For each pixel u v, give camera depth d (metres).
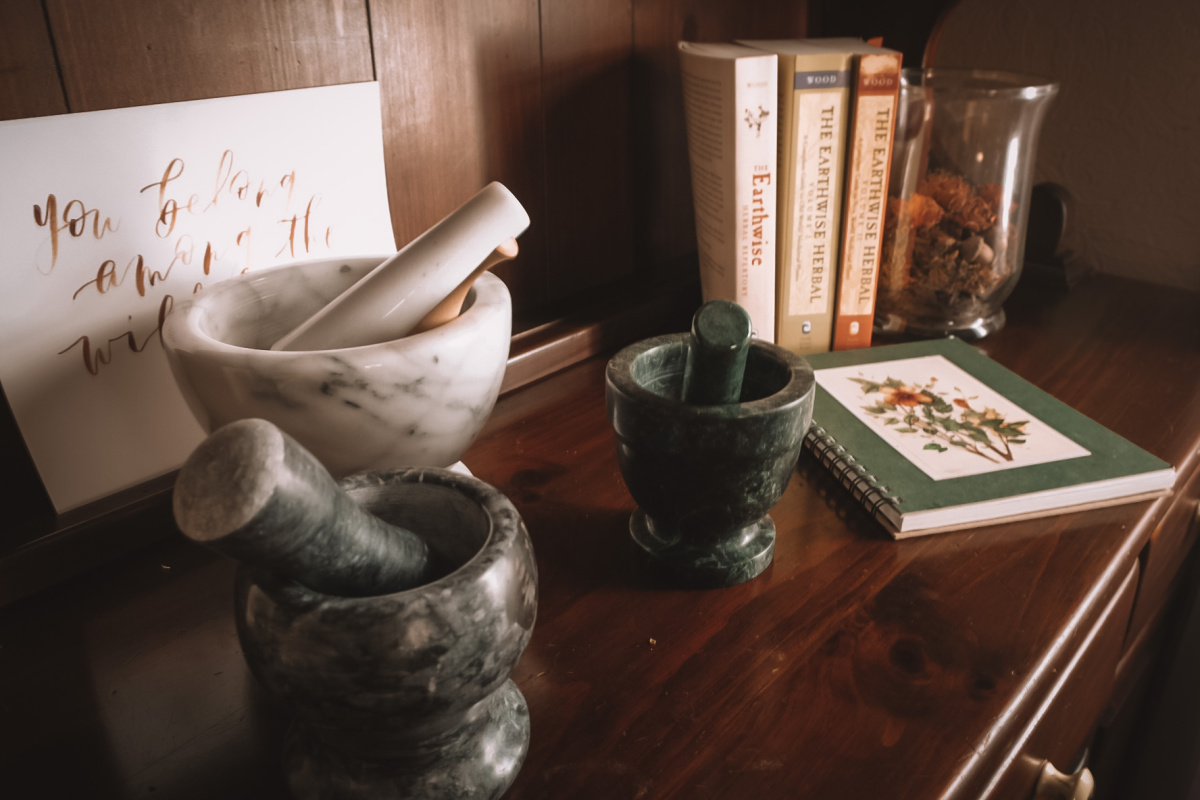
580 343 0.82
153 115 0.52
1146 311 0.94
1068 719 0.57
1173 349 0.85
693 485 0.48
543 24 0.74
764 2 0.97
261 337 0.56
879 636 0.48
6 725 0.43
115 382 0.54
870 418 0.69
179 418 0.58
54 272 0.50
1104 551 0.56
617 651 0.47
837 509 0.60
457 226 0.50
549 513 0.60
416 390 0.46
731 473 0.47
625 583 0.53
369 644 0.31
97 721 0.43
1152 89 1.00
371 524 0.33
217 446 0.28
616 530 0.58
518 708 0.42
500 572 0.33
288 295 0.57
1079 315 0.93
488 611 0.33
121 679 0.46
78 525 0.53
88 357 0.53
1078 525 0.58
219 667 0.47
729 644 0.47
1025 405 0.71
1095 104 1.06
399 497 0.40
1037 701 0.46
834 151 0.78
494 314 0.49
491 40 0.71
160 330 0.50
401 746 0.35
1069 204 1.00
